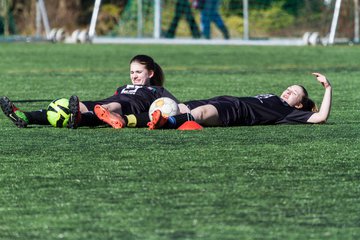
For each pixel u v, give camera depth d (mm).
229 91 27234
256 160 14086
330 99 18469
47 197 11477
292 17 74625
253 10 75500
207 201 11242
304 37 64000
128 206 10992
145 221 10266
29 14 76812
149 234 9711
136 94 18172
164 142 15828
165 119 17406
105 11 76375
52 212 10719
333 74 34938
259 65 41406
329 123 18750
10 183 12336
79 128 17625
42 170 13242
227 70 37688
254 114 18156
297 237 9641
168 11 74375
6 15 75750
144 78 18703
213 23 74125
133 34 75500
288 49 57062
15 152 14812
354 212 10742
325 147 15430
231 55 50188
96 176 12773
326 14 72375
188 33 73625
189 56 49031
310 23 73750
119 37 68125
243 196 11523
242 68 39156
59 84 29562
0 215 10602
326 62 43469
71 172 13078
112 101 18000
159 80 18906
